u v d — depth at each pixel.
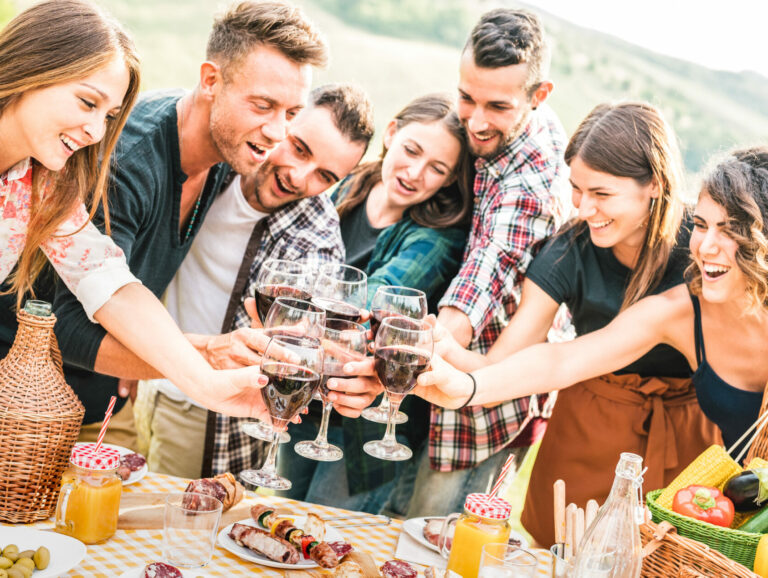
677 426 2.86
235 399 1.90
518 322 2.80
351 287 2.04
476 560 1.58
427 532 1.81
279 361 1.63
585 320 2.87
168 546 1.47
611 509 1.44
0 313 2.33
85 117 1.81
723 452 1.80
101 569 1.48
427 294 2.99
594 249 2.76
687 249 2.66
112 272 1.98
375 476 3.06
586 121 2.64
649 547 1.60
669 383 2.84
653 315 2.65
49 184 1.95
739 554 1.62
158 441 3.00
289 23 2.38
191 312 2.89
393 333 1.76
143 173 2.35
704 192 2.47
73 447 1.62
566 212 2.90
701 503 1.67
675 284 2.67
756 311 2.47
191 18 7.26
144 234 2.46
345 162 2.81
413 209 3.05
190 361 1.90
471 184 2.98
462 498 3.00
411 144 2.96
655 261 2.65
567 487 2.92
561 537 1.64
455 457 2.93
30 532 1.47
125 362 2.04
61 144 1.83
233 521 1.74
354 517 1.90
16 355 1.62
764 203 2.38
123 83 1.85
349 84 2.81
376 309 1.98
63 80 1.76
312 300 2.01
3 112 1.81
